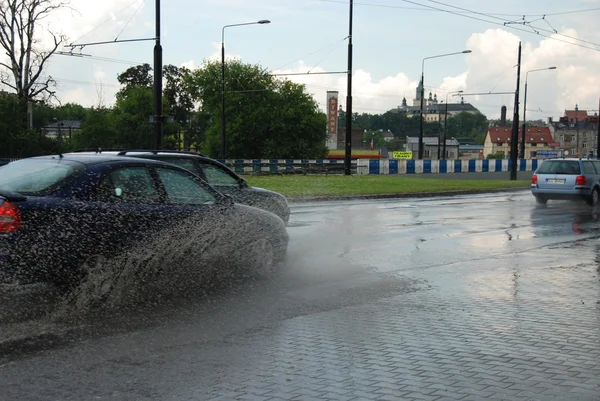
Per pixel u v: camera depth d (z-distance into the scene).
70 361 5.09
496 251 11.16
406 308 6.98
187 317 6.47
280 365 5.05
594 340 5.78
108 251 6.65
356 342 5.70
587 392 4.48
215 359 5.19
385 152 98.12
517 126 43.16
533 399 4.35
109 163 7.02
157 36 25.53
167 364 5.05
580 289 8.03
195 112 92.38
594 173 22.55
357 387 4.57
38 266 6.16
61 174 6.74
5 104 46.94
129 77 96.06
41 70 50.41
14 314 6.25
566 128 160.38
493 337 5.87
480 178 52.88
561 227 15.05
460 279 8.62
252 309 6.84
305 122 74.88
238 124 73.06
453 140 136.62
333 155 91.62
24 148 47.19
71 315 6.39
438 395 4.42
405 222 15.66
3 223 6.00
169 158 9.27
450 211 19.23
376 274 8.88
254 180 33.28
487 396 4.40
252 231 8.27
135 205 6.97
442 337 5.87
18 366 4.96
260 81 74.25
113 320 6.30
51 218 6.26
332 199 24.69
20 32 49.38
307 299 7.34
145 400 4.30
